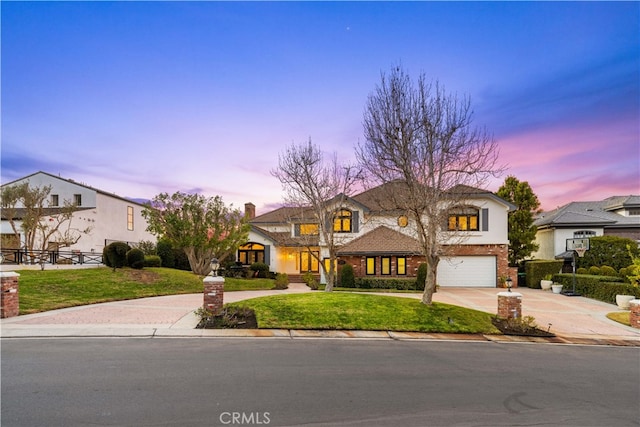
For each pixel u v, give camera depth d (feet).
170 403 16.30
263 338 30.27
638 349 30.96
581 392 19.52
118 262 66.49
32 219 73.26
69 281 54.39
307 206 71.41
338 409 16.12
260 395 17.54
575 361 26.25
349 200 81.97
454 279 79.66
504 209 79.30
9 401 16.26
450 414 16.01
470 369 23.21
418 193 38.83
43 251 69.15
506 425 15.08
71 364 21.93
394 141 39.04
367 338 31.55
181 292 60.44
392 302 41.98
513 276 78.64
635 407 17.56
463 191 41.75
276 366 22.47
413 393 18.48
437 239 45.73
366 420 15.08
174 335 30.48
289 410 15.85
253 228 91.40
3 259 68.85
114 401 16.40
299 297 44.16
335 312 37.91
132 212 111.75
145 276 64.69
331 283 65.16
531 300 60.54
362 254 77.56
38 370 20.70
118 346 26.58
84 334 29.91
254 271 86.69
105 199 99.50
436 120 39.11
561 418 16.02
